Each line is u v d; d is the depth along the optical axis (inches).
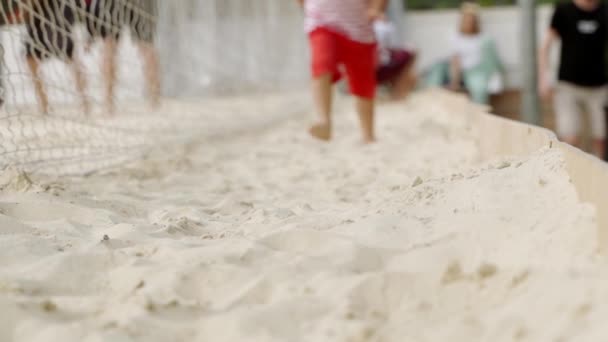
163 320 76.9
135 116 225.9
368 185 150.8
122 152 173.6
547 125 436.8
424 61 484.7
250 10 379.9
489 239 90.2
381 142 231.0
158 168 173.2
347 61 218.1
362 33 214.2
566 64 290.0
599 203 85.2
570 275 73.4
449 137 231.0
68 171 157.1
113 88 205.5
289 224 107.9
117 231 107.9
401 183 140.6
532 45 331.6
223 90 352.2
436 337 69.3
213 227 114.2
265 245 97.2
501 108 463.8
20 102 187.5
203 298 82.9
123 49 228.2
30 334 75.3
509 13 465.4
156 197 140.5
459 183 114.9
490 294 74.6
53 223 112.0
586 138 338.6
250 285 83.2
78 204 125.2
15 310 78.7
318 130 205.5
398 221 103.2
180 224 112.2
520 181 108.3
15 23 164.7
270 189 152.7
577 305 67.0
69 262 91.9
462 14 456.8
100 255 93.9
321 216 114.0
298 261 89.2
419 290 78.2
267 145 229.1
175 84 295.3
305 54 439.8
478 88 450.0
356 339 70.7
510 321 68.2
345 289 79.4
